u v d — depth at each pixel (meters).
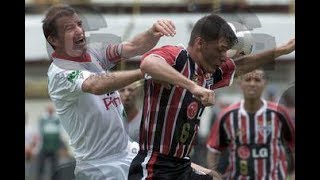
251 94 12.52
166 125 8.43
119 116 9.19
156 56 8.10
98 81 8.44
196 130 8.63
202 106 8.51
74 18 8.82
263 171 12.71
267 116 12.55
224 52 8.48
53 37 8.80
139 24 11.86
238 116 12.73
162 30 8.76
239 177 12.79
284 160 12.66
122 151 9.18
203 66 8.46
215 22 8.43
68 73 8.64
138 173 8.59
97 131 9.06
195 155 11.90
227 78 8.87
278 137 12.66
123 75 8.30
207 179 8.98
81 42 8.82
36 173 19.05
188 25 9.58
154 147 8.54
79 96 8.83
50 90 8.95
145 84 8.51
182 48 8.36
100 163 9.13
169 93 8.34
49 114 18.95
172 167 8.55
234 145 12.79
